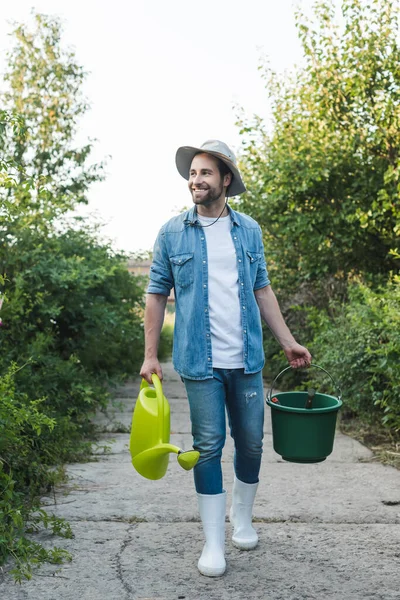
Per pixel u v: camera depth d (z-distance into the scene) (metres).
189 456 2.71
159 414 2.88
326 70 7.86
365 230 7.81
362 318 6.34
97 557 3.10
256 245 3.20
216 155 3.04
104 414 7.20
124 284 10.16
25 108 14.30
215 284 3.05
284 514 3.73
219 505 3.00
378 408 6.11
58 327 7.19
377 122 7.54
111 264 9.09
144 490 4.20
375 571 2.95
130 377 10.53
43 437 4.68
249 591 2.75
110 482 4.40
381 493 4.16
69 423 5.28
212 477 3.00
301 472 4.72
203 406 3.01
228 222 3.14
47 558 3.03
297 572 2.94
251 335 3.08
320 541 3.32
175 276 3.11
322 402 3.34
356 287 7.46
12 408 3.63
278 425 3.13
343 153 7.83
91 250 8.35
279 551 3.19
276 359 9.69
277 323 3.30
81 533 3.41
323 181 7.86
